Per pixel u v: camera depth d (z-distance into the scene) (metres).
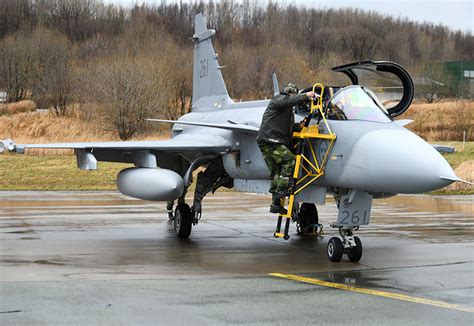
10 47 64.38
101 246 12.80
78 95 50.69
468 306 7.98
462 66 67.75
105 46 74.25
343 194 11.57
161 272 10.14
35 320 7.18
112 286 9.02
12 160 33.38
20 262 10.88
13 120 44.47
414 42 95.81
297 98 11.28
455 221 17.25
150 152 14.41
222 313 7.57
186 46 87.19
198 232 15.07
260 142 11.65
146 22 92.12
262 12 102.62
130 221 16.88
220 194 25.64
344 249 11.18
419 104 52.22
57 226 15.70
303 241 13.80
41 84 58.38
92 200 22.36
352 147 10.82
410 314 7.59
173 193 13.63
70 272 10.04
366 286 9.17
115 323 7.11
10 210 19.03
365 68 12.52
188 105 52.56
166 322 7.16
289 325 7.10
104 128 42.28
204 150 14.26
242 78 60.06
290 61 64.88
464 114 46.75
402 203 22.34
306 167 11.86
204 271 10.27
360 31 91.19
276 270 10.41
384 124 11.10
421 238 14.11
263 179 13.85
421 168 10.00
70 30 88.19
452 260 11.38
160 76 47.53
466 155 34.12
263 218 17.80
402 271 10.34
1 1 89.25
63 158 34.22
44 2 91.94
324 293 8.69
